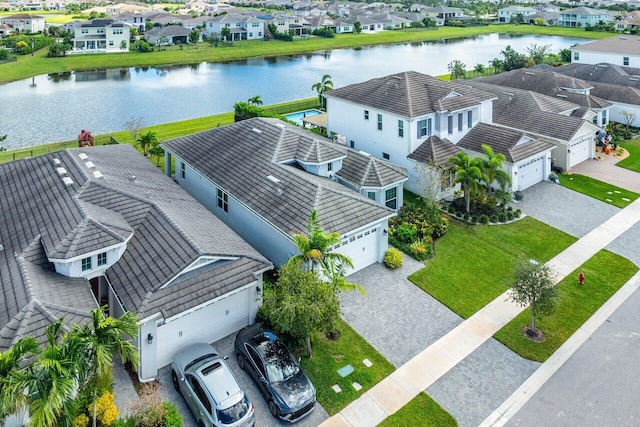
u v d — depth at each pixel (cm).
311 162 3130
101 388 1569
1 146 5259
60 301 1950
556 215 3472
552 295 2202
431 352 2212
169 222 2416
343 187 3050
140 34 14212
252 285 2259
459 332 2339
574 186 3925
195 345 2080
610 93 5428
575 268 2858
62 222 2338
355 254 2739
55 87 8438
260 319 2297
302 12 18712
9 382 1340
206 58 11394
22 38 11919
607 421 1856
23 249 2225
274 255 2748
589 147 4497
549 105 4628
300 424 1839
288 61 11375
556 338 2305
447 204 3531
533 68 6781
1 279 2069
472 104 3953
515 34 16025
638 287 2689
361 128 4184
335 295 2091
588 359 2172
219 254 2212
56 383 1346
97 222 2288
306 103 6438
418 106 3800
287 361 1970
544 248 3067
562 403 1939
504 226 3309
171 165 4062
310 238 2244
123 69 10312
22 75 9275
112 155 3331
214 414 1706
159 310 1970
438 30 16288
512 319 2428
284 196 2802
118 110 6869
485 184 3541
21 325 1764
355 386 2020
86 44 11875
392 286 2664
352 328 2342
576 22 16150
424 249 2944
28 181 2850
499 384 2039
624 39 7406
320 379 2044
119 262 2269
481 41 14588
